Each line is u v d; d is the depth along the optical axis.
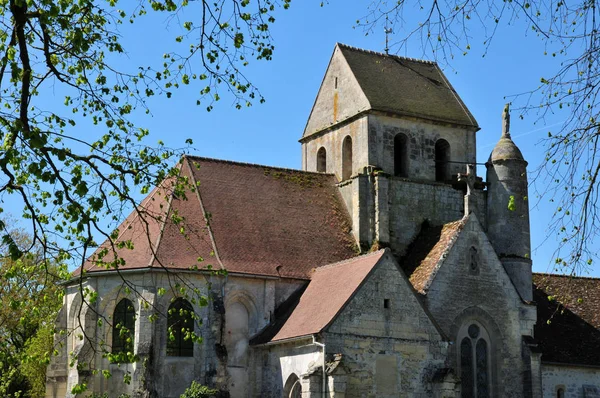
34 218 22.19
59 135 21.80
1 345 27.89
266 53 23.67
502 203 53.59
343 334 41.28
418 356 42.84
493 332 48.38
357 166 54.84
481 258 48.84
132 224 48.91
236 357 46.12
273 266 48.06
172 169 25.67
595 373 53.94
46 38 21.95
